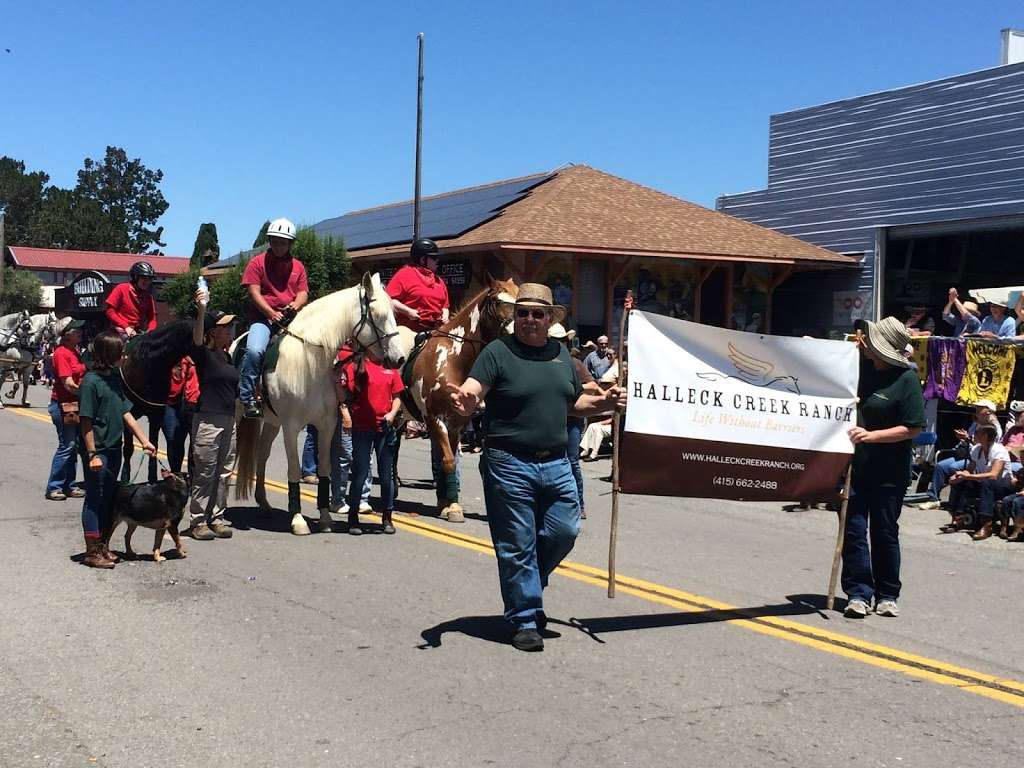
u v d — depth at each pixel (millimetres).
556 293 20219
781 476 6664
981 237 21719
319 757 4293
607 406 6285
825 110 21828
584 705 4973
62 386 10523
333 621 6352
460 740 4500
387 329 9023
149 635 5973
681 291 21406
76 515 9828
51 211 108000
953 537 10328
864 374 6902
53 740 4422
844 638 6293
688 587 7594
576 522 5914
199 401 8734
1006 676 5648
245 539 8891
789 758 4398
